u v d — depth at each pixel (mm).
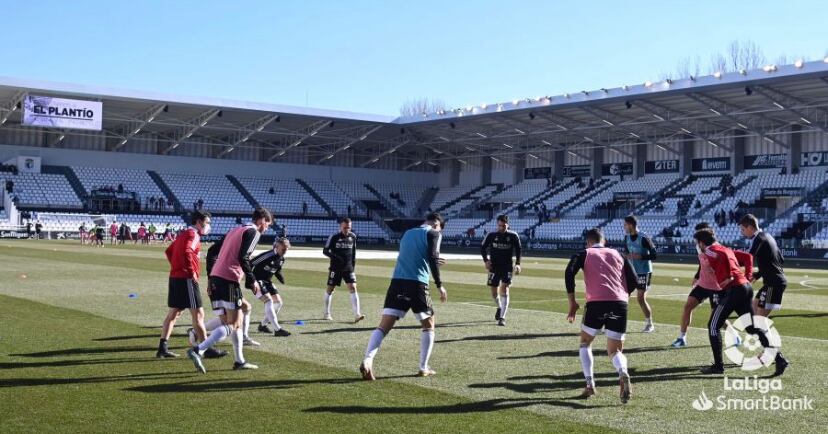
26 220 52812
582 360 7160
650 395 7195
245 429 5781
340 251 12242
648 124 49469
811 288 21703
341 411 6391
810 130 45594
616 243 51094
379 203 69688
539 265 32406
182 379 7586
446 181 73312
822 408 6750
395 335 10789
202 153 63906
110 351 9094
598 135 55312
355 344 9961
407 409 6508
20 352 8867
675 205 52375
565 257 42250
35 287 17094
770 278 10664
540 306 15266
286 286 18969
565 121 50875
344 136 60531
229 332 8094
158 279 19797
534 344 10172
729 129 50188
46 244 42969
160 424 5871
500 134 57281
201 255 34531
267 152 66500
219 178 64062
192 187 61938
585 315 7152
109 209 57156
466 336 10852
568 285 7340
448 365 8547
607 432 5895
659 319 13430
